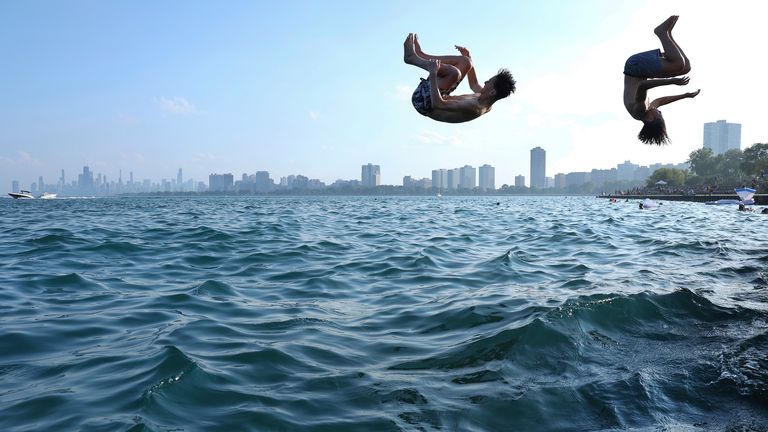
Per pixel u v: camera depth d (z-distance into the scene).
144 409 4.81
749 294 9.62
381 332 7.56
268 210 57.03
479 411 4.96
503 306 8.84
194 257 15.19
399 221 34.81
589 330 7.30
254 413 4.82
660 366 6.07
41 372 5.85
